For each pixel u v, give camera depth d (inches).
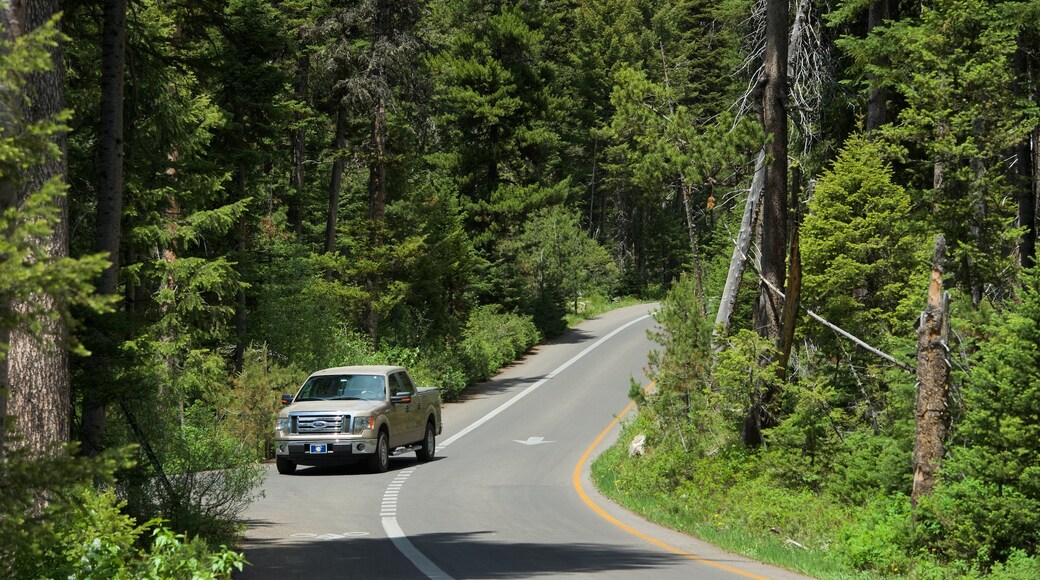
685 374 845.2
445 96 2201.0
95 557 335.6
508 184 2357.3
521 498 788.6
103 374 474.6
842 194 924.0
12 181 215.5
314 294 1470.2
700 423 847.7
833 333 898.1
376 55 1587.1
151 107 674.2
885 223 896.9
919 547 555.8
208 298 1210.6
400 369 1043.9
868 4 1016.2
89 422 507.8
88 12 562.3
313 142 2154.3
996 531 531.8
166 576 354.9
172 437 609.3
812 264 919.7
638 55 3353.8
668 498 781.3
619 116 935.0
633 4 3565.5
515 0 2361.0
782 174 871.7
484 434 1283.2
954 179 845.2
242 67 1127.6
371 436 930.7
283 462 948.0
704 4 3435.0
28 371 402.9
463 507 730.8
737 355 802.8
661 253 3617.1
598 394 1615.4
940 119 837.8
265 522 645.3
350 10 1609.3
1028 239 917.8
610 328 2485.2
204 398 1140.5
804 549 600.1
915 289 840.3
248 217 1242.0
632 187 3312.0
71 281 196.5
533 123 2321.6
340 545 545.3
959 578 510.0
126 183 715.4
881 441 694.5
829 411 791.1
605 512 725.9
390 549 530.0
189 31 653.9
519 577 439.2
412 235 1689.2
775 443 791.7
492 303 2255.2
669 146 912.9
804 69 990.4
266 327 1337.4
